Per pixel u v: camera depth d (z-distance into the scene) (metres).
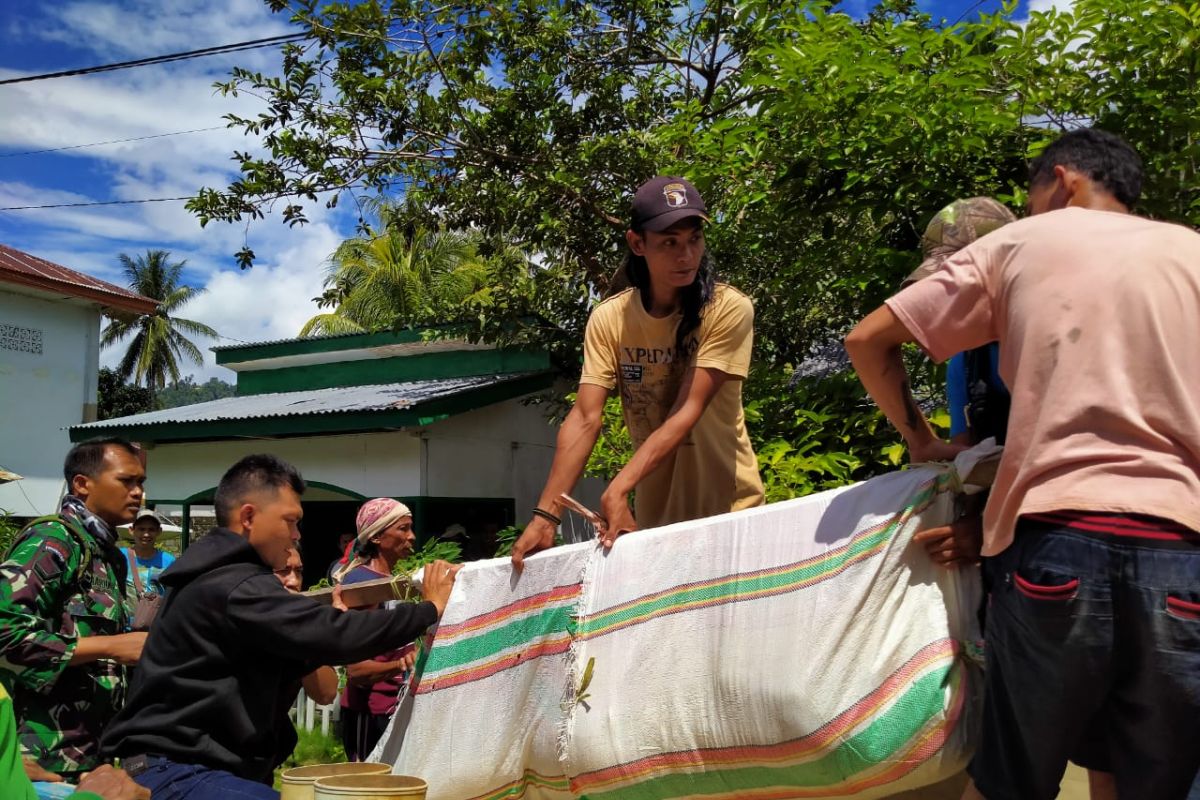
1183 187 4.44
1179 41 4.47
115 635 3.53
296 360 13.49
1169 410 1.88
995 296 2.13
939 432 4.77
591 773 2.62
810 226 5.98
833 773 2.26
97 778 2.53
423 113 10.14
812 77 5.37
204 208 10.09
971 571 2.27
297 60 10.04
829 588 2.32
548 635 2.82
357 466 10.88
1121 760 2.02
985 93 5.29
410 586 3.20
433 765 2.96
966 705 2.18
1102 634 1.85
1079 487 1.88
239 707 2.88
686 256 3.07
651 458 3.01
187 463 12.31
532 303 10.84
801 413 5.23
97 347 16.94
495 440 11.45
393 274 19.97
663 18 10.62
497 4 9.90
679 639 2.54
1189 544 1.84
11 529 9.27
